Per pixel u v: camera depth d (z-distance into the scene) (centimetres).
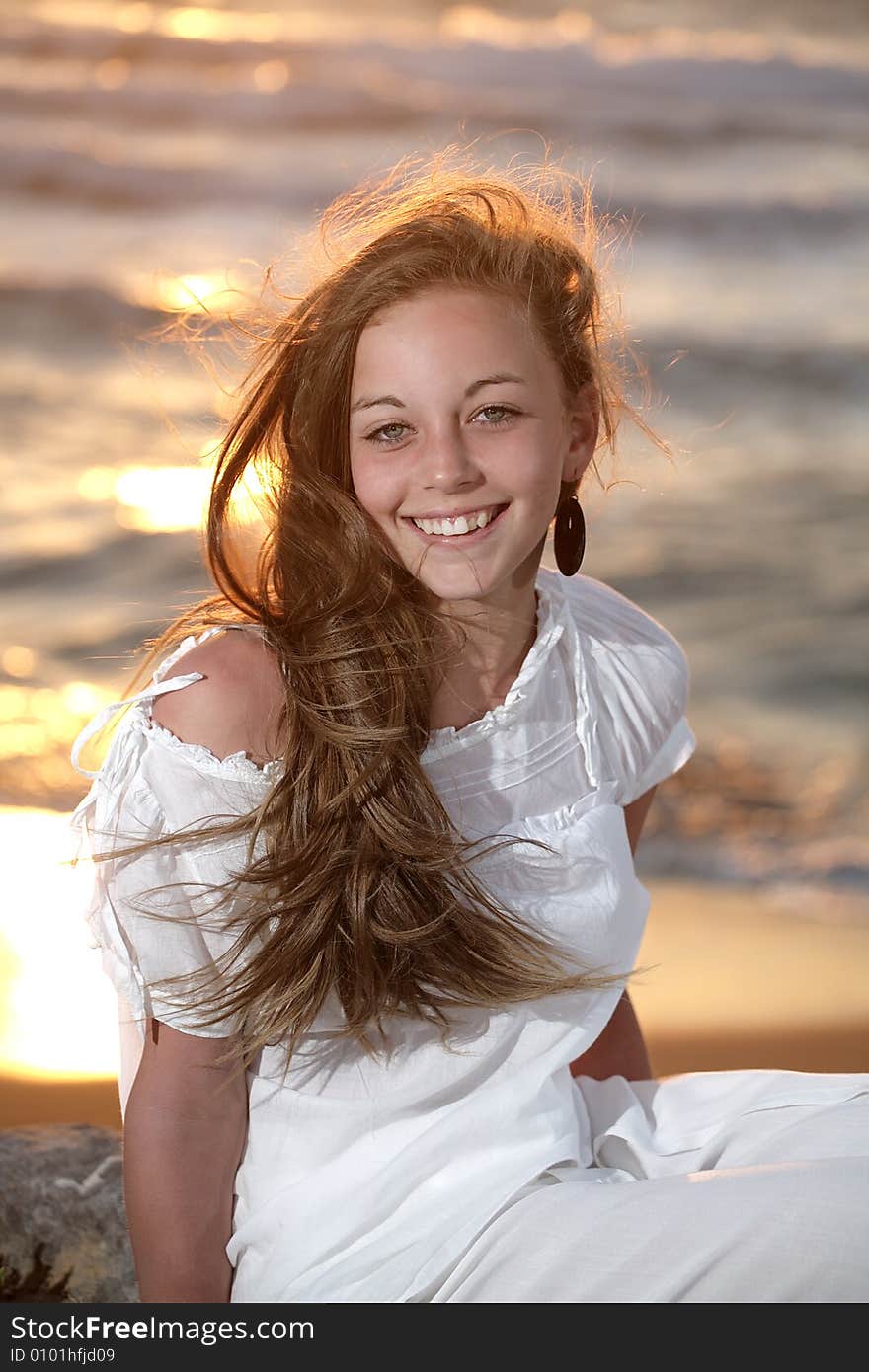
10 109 2478
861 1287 208
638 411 324
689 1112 276
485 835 259
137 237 2242
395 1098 246
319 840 240
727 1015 584
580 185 310
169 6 2695
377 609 252
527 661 265
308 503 254
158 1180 244
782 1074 273
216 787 243
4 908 646
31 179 2367
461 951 244
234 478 268
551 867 258
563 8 2841
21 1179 317
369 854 241
